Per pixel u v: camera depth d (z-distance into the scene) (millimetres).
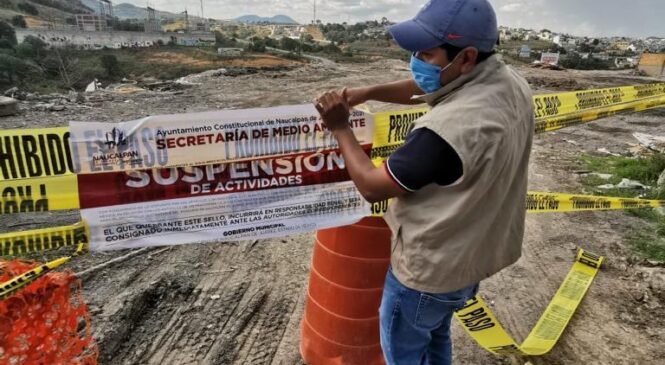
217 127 2080
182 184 2100
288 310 3504
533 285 4148
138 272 3762
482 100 1546
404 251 1776
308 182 2305
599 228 5363
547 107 3244
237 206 2215
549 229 5320
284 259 4246
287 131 2197
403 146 1567
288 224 2334
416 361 2062
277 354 3031
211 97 16578
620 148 9992
